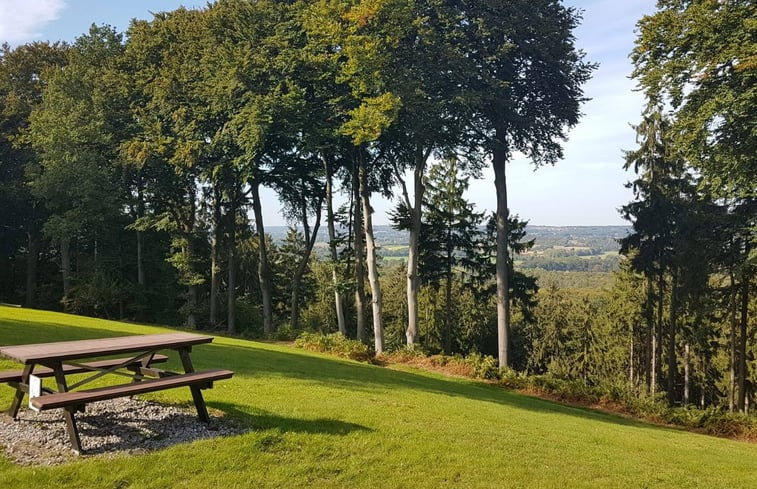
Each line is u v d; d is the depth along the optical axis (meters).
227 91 25.66
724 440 15.56
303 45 26.59
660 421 18.55
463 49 23.95
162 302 35.34
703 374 38.88
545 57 23.70
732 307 27.00
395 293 45.97
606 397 19.77
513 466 6.57
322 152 27.91
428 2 23.56
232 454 5.66
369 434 6.95
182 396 7.82
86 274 33.06
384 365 21.58
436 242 35.91
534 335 52.50
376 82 22.00
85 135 30.19
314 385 10.62
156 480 4.91
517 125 25.59
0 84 34.72
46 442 5.59
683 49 18.20
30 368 6.04
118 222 34.06
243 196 33.38
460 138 25.95
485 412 10.85
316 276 45.66
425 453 6.52
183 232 33.28
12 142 32.94
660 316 31.03
